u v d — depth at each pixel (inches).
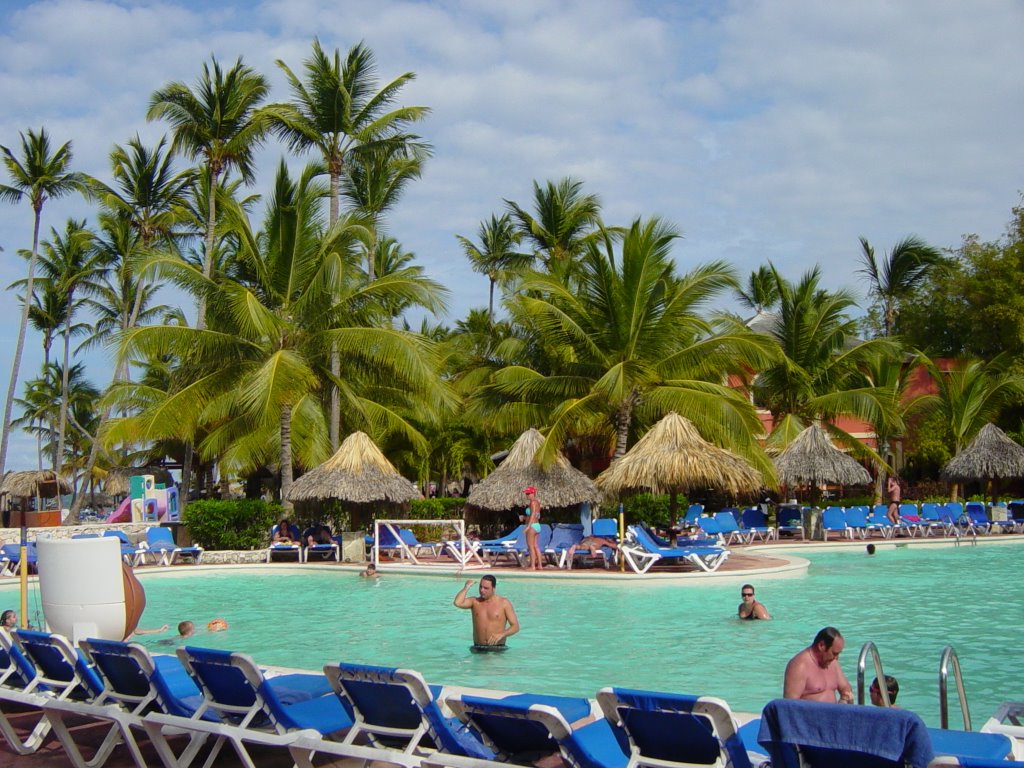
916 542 1070.4
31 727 301.4
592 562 847.7
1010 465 1259.2
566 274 1246.3
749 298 2182.6
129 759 269.0
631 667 429.4
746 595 556.7
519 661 447.2
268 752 272.1
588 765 203.8
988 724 224.8
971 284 1807.3
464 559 828.6
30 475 1530.5
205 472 1899.6
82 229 1996.8
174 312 2018.9
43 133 1572.3
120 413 1573.6
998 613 579.2
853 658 447.8
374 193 1486.2
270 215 1052.5
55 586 360.8
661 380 1064.8
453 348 1475.1
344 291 1075.3
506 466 967.0
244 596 721.6
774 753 184.1
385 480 970.1
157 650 495.5
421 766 217.5
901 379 1720.0
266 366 947.3
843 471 1132.5
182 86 1264.8
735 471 862.5
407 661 452.8
